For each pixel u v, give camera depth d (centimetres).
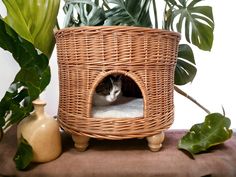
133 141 79
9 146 74
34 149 61
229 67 107
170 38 65
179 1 81
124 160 66
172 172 63
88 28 58
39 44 72
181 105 111
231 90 109
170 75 69
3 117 63
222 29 104
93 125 63
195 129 74
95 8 69
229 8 103
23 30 68
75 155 69
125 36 59
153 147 70
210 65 107
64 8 78
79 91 63
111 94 73
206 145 70
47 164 64
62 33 63
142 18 75
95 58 60
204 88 109
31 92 61
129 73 61
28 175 61
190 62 87
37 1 68
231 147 75
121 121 63
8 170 62
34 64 61
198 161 66
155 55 62
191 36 80
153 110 65
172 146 76
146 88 63
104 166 64
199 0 79
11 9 66
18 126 67
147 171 63
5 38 57
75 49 61
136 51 60
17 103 63
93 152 71
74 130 66
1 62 102
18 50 58
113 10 74
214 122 74
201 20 78
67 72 65
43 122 63
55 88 109
